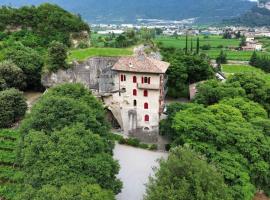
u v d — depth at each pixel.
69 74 105.69
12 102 91.00
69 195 48.56
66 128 60.25
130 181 72.31
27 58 112.38
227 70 161.50
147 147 88.75
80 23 145.25
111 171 59.56
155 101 89.75
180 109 87.62
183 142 74.50
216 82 98.81
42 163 54.75
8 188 65.31
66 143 56.78
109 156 61.44
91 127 67.75
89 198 49.06
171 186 49.94
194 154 56.75
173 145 77.06
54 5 149.88
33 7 146.75
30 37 135.75
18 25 140.12
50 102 66.62
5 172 70.31
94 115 70.56
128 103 92.56
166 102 111.88
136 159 82.19
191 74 117.00
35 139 57.75
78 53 126.25
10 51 113.38
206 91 94.19
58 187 51.69
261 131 75.44
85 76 104.69
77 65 105.69
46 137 58.41
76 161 54.91
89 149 58.38
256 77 99.38
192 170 52.06
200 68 116.12
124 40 148.00
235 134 71.31
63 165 54.06
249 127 74.25
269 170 71.12
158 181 52.62
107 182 57.28
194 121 74.19
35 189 52.19
